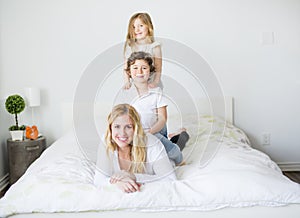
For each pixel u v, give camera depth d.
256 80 3.54
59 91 3.47
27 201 1.72
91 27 3.43
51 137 3.51
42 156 2.44
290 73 3.54
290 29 3.49
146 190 1.74
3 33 3.39
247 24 3.48
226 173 1.86
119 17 3.43
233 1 3.46
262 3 3.47
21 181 1.93
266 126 3.59
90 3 3.41
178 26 3.46
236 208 1.74
